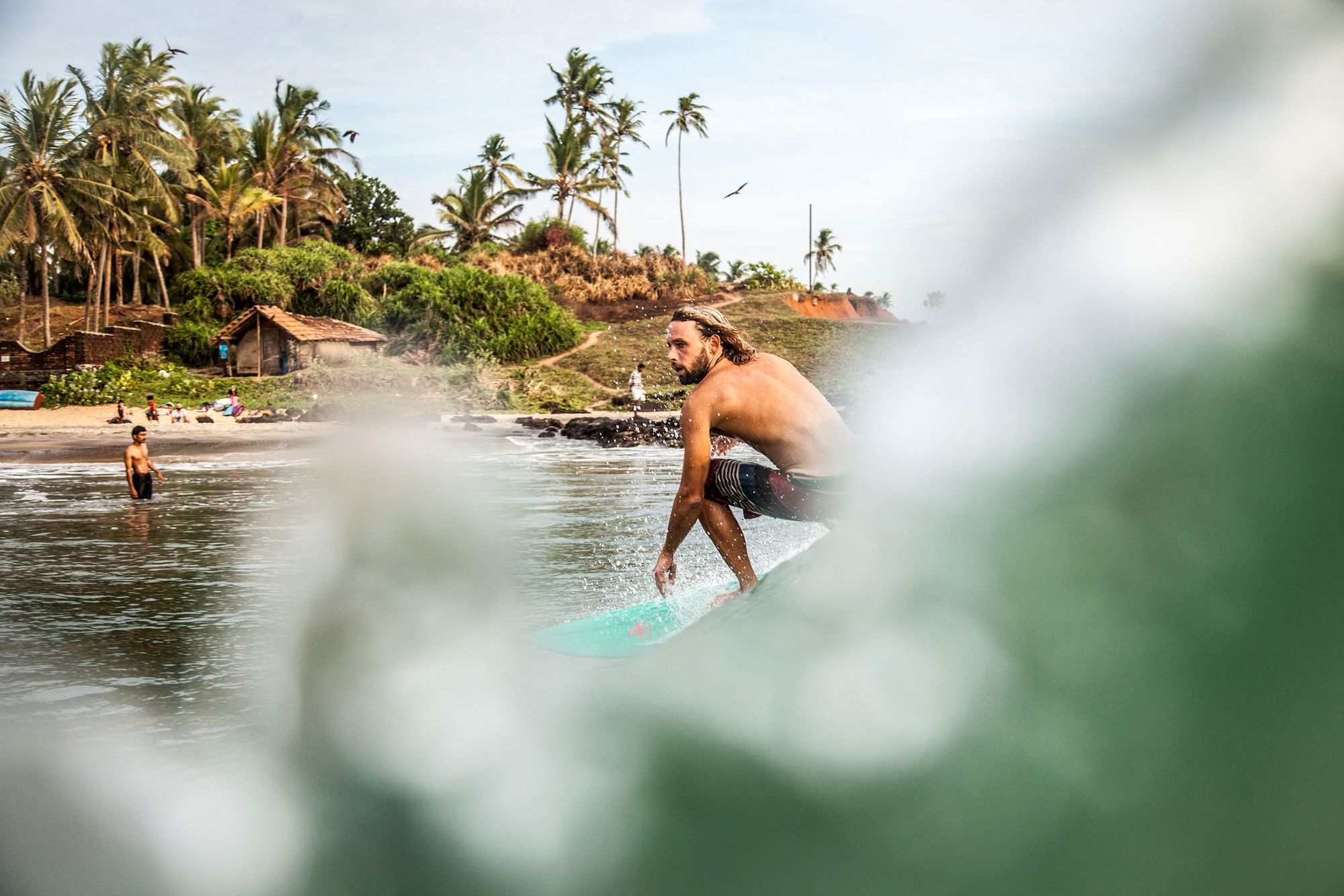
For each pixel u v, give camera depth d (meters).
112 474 17.92
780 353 45.22
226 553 8.55
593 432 26.97
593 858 0.62
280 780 0.71
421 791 0.67
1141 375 0.54
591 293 58.81
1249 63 0.54
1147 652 0.54
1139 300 0.54
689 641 0.72
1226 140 0.54
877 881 0.58
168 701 3.99
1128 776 0.55
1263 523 0.52
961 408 0.57
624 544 8.43
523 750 0.67
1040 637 0.56
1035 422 0.56
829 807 0.60
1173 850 0.54
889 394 0.61
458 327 45.59
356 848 0.66
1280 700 0.53
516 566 6.92
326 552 0.81
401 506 0.85
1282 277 0.52
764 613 0.69
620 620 3.08
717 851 0.60
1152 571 0.54
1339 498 0.52
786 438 3.20
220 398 36.97
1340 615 0.52
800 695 0.62
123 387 37.38
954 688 0.58
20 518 11.34
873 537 0.64
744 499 3.34
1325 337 0.52
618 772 0.65
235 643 5.19
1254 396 0.52
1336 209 0.52
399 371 38.56
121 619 5.86
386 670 0.73
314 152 57.44
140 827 0.68
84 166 39.78
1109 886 0.55
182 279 47.25
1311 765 0.53
